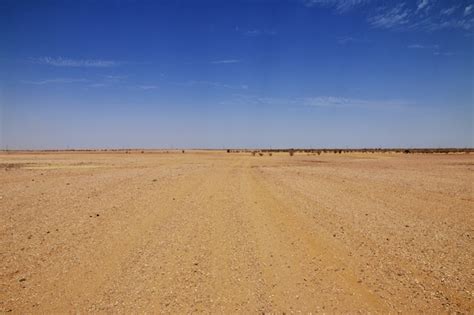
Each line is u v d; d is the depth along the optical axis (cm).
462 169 3806
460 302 611
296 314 569
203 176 2716
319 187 2103
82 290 646
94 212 1256
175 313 567
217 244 922
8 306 588
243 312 573
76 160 5672
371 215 1292
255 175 2909
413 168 3997
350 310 582
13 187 1875
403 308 589
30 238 941
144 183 2128
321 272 739
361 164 4881
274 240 963
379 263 792
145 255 827
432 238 991
